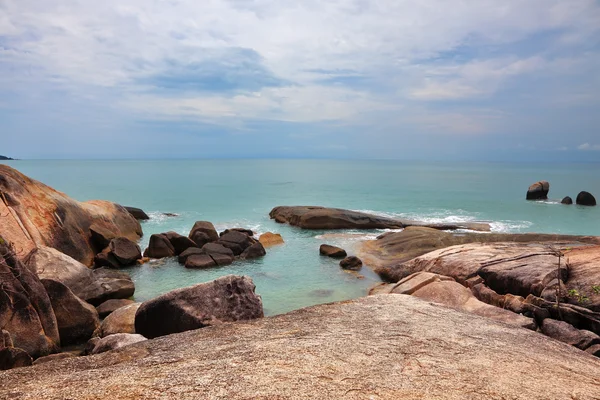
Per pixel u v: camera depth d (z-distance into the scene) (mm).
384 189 59469
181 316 8711
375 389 3533
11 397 3289
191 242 20781
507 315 9281
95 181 70938
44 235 16312
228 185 65562
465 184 69562
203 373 3779
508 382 3930
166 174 100562
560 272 11867
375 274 17359
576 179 84875
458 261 14570
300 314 6145
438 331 5449
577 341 8516
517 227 29094
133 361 4277
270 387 3467
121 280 14586
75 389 3428
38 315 9484
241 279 9625
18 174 18172
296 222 29078
